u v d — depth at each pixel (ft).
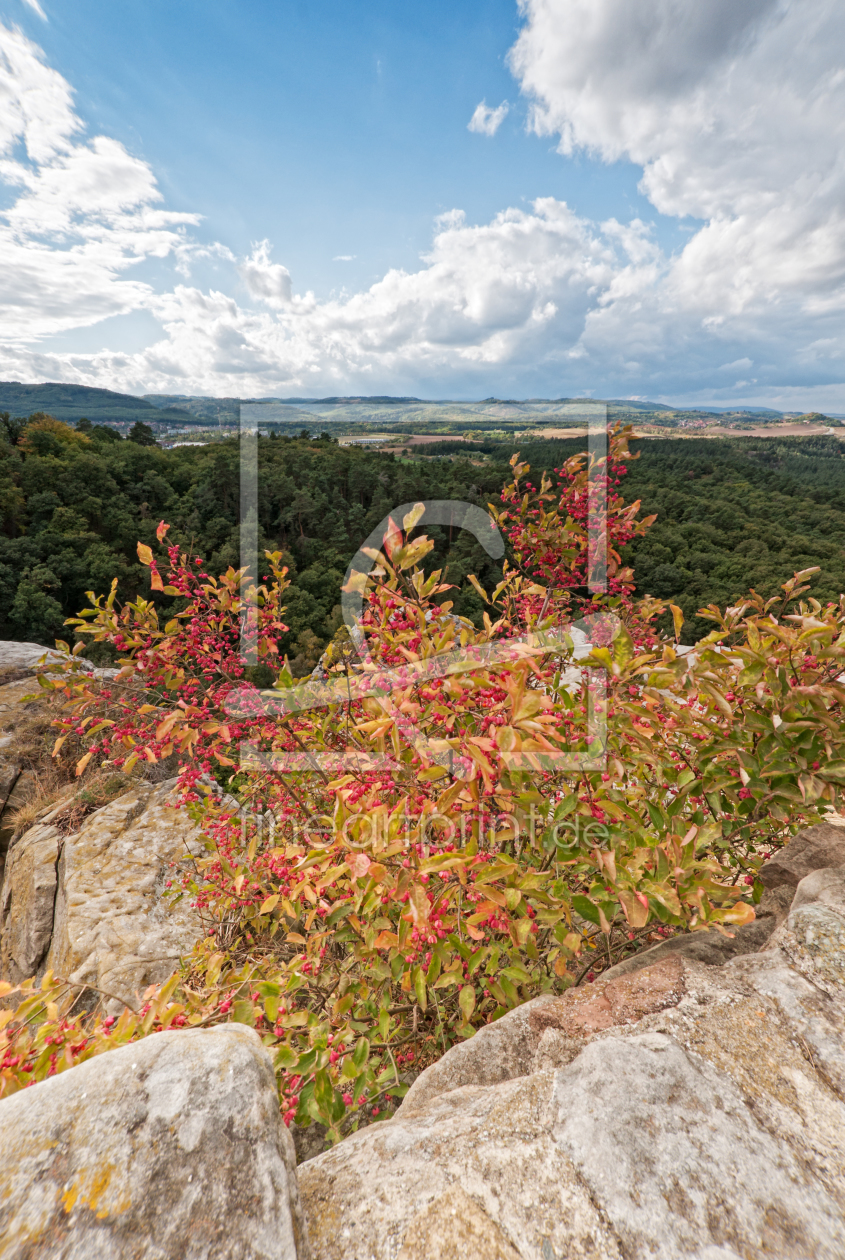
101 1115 3.57
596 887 6.45
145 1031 5.90
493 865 6.31
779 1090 4.30
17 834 25.31
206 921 14.21
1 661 39.01
